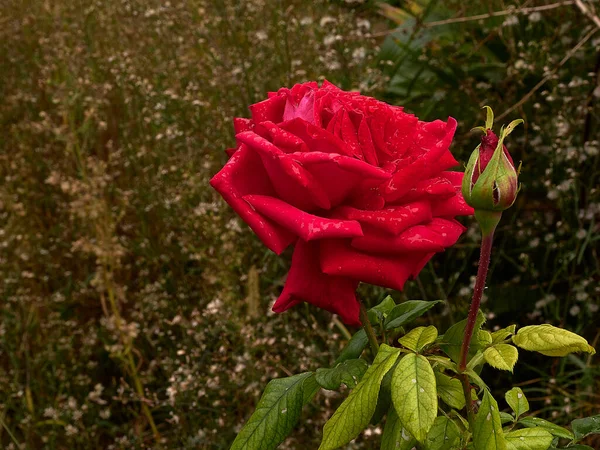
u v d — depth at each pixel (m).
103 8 3.28
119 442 2.06
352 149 0.78
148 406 2.27
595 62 2.52
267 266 2.29
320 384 0.84
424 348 0.81
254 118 0.86
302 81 2.60
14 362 2.21
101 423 2.16
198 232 2.40
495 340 0.77
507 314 2.26
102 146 3.10
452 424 0.82
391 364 0.72
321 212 0.81
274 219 0.78
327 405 1.84
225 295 2.09
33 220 2.85
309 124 0.78
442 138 0.84
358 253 0.77
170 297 2.43
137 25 3.03
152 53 3.00
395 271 0.77
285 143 0.78
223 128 2.51
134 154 2.85
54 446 2.10
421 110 2.69
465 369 0.75
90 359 2.49
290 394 0.88
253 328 1.98
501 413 0.89
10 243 2.64
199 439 1.92
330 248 0.78
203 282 2.48
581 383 1.93
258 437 0.86
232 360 2.10
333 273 0.76
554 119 2.36
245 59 2.62
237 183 0.82
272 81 2.69
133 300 2.63
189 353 2.18
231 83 2.52
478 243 2.38
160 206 2.65
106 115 3.04
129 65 2.93
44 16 3.37
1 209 2.96
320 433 1.84
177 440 2.07
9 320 2.36
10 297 2.40
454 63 2.71
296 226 0.75
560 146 2.31
